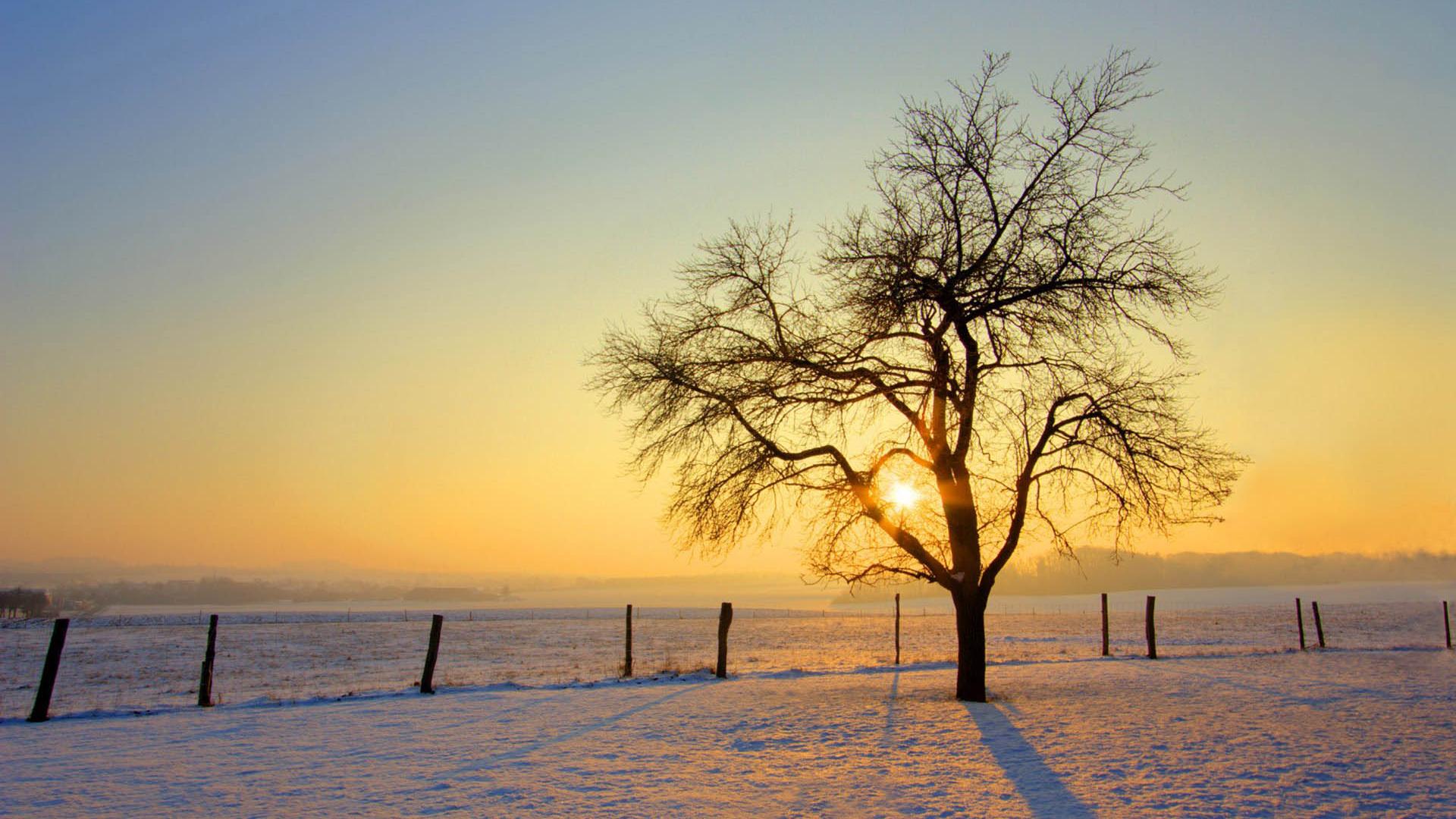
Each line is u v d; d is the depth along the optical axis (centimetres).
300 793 1009
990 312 1798
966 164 1839
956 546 1828
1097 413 1738
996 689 1953
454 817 902
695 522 1902
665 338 1914
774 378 1862
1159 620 6862
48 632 5738
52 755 1252
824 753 1235
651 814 915
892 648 4244
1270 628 5481
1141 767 1115
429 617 9181
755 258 1934
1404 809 905
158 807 951
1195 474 1769
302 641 5078
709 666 2662
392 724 1514
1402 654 2934
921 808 928
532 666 3288
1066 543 1886
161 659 3756
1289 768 1097
